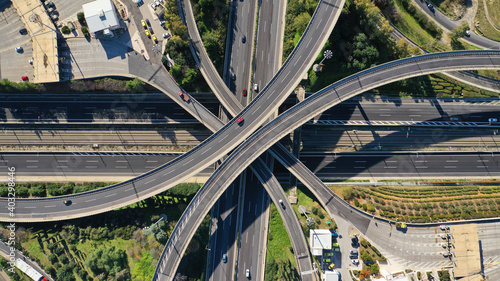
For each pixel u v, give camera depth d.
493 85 123.12
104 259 111.00
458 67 112.31
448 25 125.94
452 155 122.81
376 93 123.38
